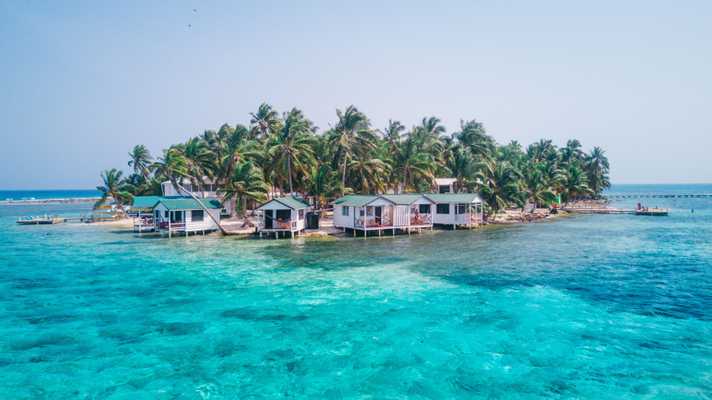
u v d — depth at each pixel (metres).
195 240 51.47
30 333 21.05
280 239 51.72
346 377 16.41
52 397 15.13
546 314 23.08
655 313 23.14
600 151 128.25
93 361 17.95
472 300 25.81
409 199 58.44
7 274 33.84
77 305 25.56
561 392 15.12
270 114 81.69
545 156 119.31
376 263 37.12
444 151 80.69
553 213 92.62
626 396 14.77
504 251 43.19
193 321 22.66
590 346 18.89
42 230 65.44
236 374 16.77
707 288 28.22
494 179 74.38
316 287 29.11
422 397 14.92
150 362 17.84
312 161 63.09
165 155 57.06
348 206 56.06
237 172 56.38
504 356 18.02
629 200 170.25
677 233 58.28
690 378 15.91
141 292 28.28
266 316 23.30
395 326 21.55
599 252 42.53
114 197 83.69
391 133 77.00
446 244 47.97
